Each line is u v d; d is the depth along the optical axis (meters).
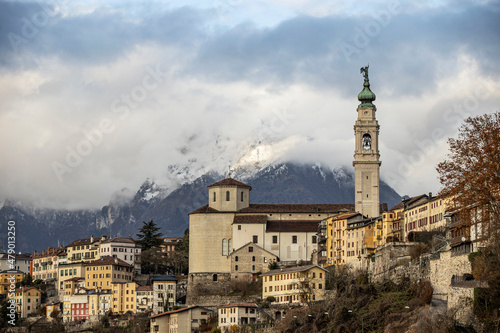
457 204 162.88
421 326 160.88
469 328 150.00
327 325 196.00
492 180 142.12
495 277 148.88
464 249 166.25
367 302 197.38
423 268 190.88
